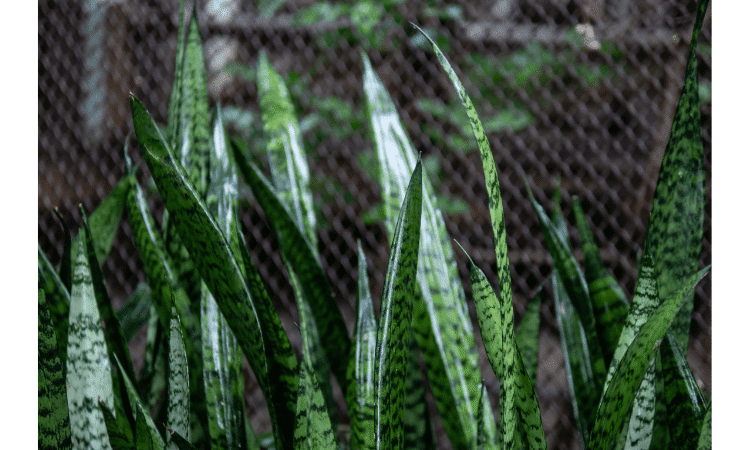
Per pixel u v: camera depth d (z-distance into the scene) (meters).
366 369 1.81
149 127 1.66
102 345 1.80
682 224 1.91
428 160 6.81
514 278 5.74
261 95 2.17
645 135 5.84
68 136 7.11
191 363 1.96
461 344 1.95
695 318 4.31
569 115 5.97
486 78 6.88
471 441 1.91
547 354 5.17
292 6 7.88
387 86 7.22
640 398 1.77
